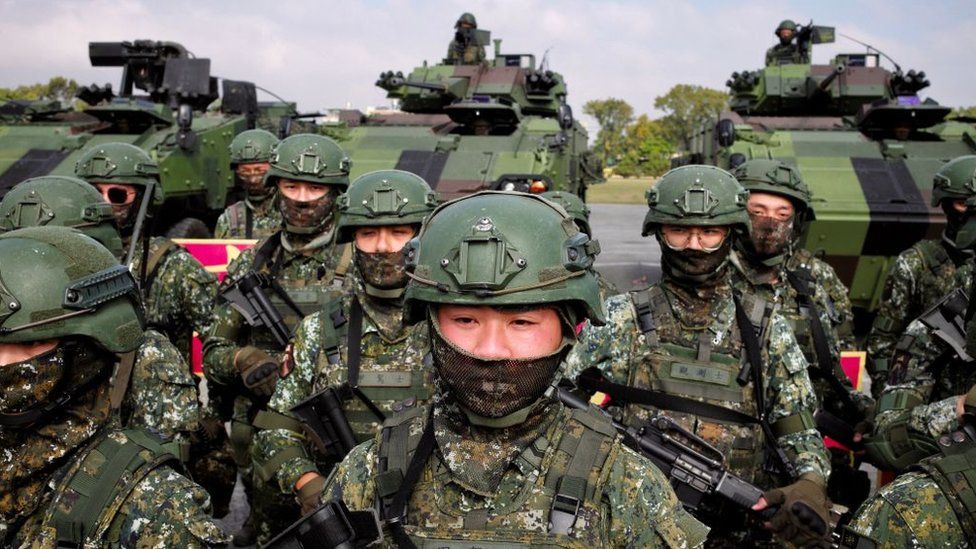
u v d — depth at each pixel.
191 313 5.65
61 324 2.50
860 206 10.98
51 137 15.41
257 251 6.01
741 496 3.64
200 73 16.66
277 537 2.16
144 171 5.69
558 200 6.53
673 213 4.04
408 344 4.18
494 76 17.28
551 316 2.31
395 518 2.19
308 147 5.82
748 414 3.97
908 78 14.84
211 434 5.65
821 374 5.29
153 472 2.54
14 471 2.52
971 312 3.41
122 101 15.45
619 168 98.50
